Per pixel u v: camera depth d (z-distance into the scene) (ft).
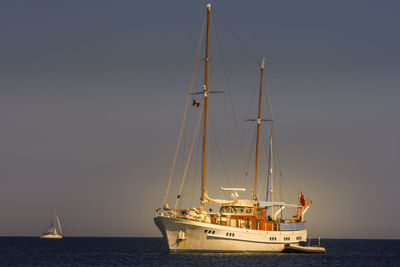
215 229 365.81
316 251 464.24
